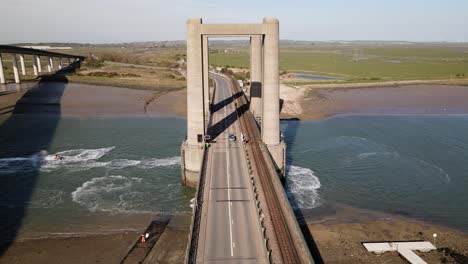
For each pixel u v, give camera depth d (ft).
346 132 269.03
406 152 222.28
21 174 185.06
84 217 144.56
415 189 171.22
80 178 181.27
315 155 216.33
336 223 140.87
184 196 164.86
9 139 244.63
